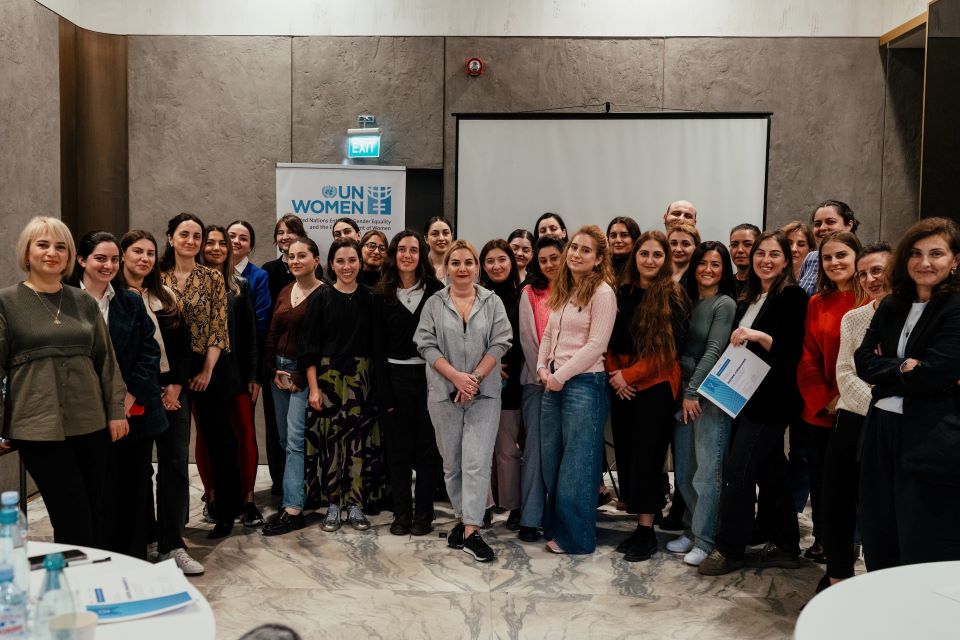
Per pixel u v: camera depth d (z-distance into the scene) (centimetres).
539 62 588
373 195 573
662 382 369
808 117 580
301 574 350
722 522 349
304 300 430
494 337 380
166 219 595
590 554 379
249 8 592
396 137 594
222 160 594
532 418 399
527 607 314
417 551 381
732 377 337
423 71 591
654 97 587
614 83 587
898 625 138
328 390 414
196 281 381
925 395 245
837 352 327
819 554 370
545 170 573
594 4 589
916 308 255
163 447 350
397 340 404
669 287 368
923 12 530
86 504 283
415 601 320
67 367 277
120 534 328
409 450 408
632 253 388
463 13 590
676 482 404
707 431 361
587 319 369
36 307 274
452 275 384
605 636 288
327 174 571
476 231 579
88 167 577
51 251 272
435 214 614
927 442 241
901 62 573
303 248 427
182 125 592
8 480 450
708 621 303
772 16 582
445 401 380
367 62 591
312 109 593
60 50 546
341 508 423
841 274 325
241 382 414
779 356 336
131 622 145
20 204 470
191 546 388
